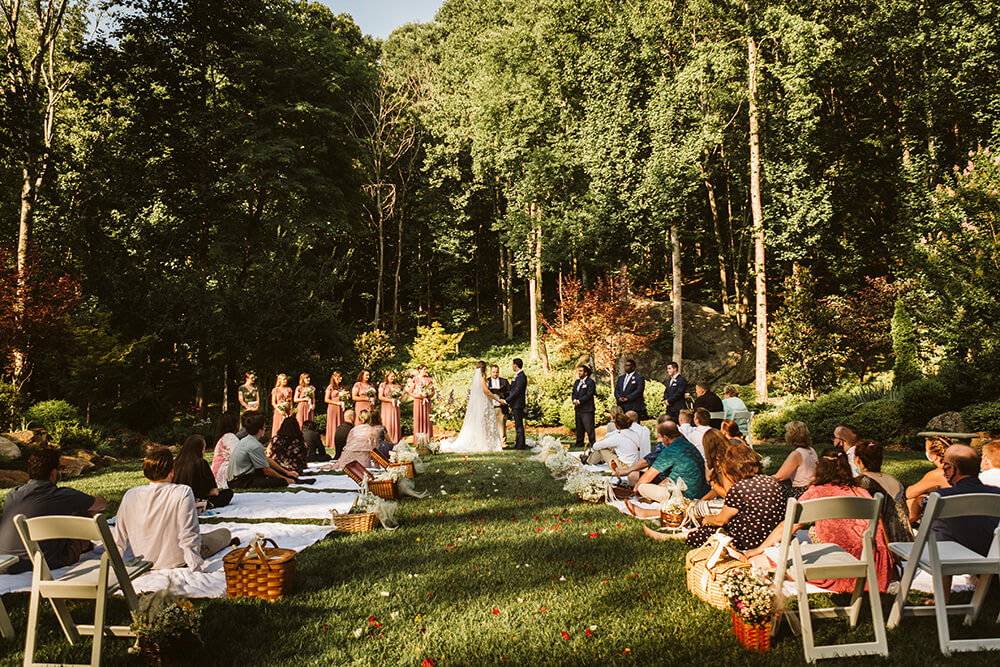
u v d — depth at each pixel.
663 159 20.97
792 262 26.56
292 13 26.11
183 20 22.03
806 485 6.02
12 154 17.50
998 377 12.22
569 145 24.08
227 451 9.13
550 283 38.38
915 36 20.72
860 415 12.84
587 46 23.16
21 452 11.24
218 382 23.73
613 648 3.60
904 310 15.86
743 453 4.98
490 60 27.39
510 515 6.85
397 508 7.05
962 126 23.38
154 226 22.73
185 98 22.33
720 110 24.05
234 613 4.12
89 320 18.28
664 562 5.07
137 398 18.89
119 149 23.06
